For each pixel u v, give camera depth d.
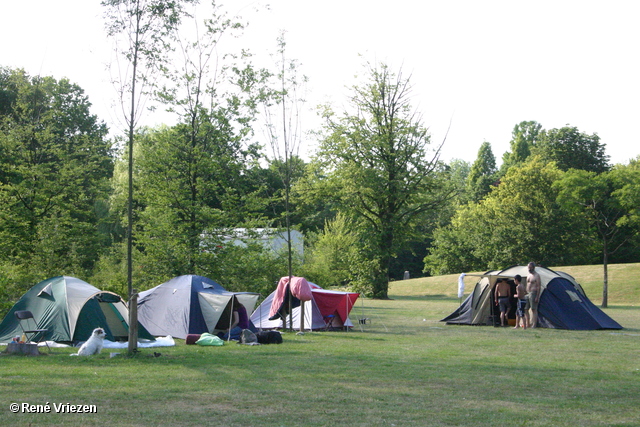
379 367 10.94
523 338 17.25
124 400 7.57
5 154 29.61
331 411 7.13
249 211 26.73
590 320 20.50
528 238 58.28
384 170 44.88
